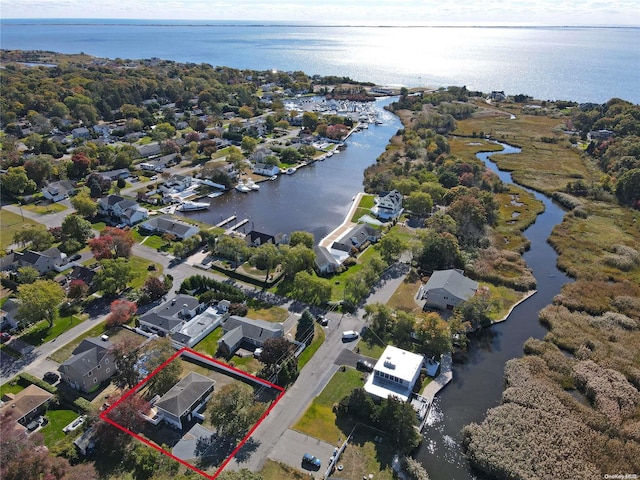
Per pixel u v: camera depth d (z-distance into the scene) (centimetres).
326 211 14550
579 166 18438
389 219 13712
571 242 12425
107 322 8675
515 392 7281
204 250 11575
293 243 11156
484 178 15925
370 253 11731
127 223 12938
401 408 6469
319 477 5847
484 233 12488
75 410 6800
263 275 10431
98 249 10544
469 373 7944
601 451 6259
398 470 6003
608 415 6862
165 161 17762
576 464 6075
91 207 13125
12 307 8656
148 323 8506
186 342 8050
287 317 9031
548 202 15588
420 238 11456
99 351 7306
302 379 7494
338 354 8062
